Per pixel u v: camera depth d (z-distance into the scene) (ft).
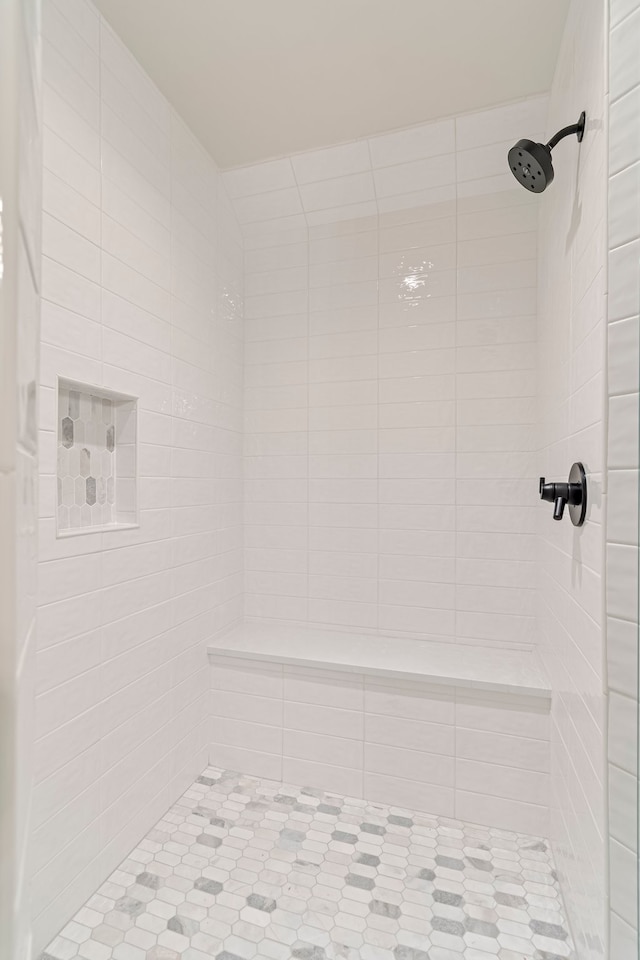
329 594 7.76
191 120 6.44
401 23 5.08
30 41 0.90
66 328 4.42
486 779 5.78
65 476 4.81
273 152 7.09
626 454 3.17
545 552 6.10
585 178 3.99
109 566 4.96
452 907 4.58
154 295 5.74
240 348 8.05
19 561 0.83
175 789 6.08
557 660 5.19
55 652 4.28
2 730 0.81
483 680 5.81
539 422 6.61
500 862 5.16
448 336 7.25
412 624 7.35
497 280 7.04
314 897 4.67
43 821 4.12
